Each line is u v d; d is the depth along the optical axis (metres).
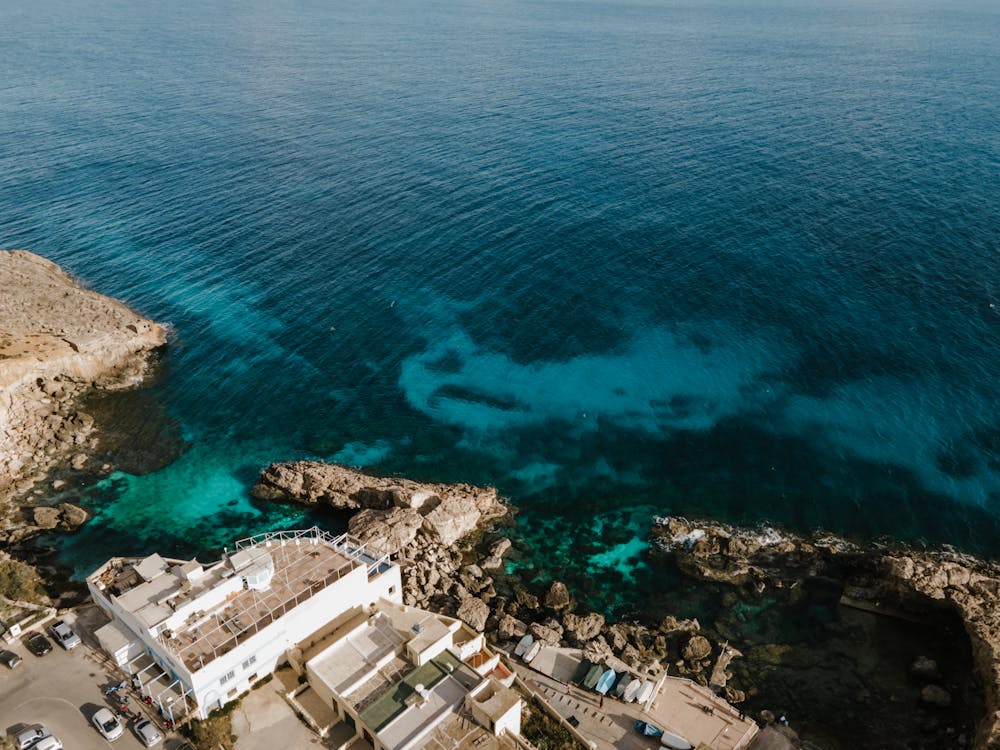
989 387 100.06
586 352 111.50
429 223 145.50
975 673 65.06
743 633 72.19
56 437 97.19
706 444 95.38
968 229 135.25
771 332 112.62
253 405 104.00
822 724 63.34
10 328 108.44
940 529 81.75
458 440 97.25
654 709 63.00
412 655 57.19
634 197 152.50
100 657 59.59
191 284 130.62
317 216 150.00
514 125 195.88
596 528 84.69
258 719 55.28
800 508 85.44
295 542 65.44
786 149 173.88
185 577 58.84
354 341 115.69
